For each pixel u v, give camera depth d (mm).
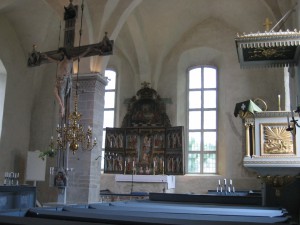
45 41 21797
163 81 23375
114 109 23969
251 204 10273
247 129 9266
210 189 21016
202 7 21766
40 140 22875
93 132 16531
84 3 16938
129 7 17547
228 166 20922
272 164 8812
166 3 21109
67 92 14242
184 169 20891
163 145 21469
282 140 8953
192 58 23578
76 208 5656
